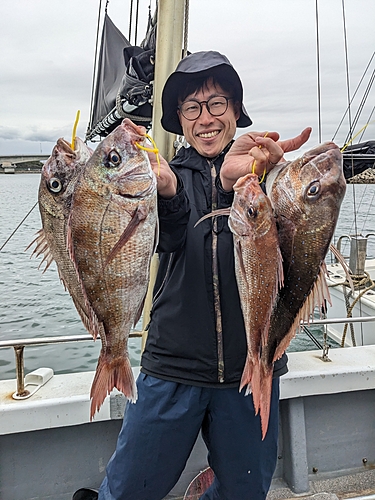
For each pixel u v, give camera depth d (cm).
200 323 174
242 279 153
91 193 139
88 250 141
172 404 175
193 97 182
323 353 261
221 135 184
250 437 176
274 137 152
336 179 145
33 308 880
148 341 188
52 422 217
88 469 238
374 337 470
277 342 158
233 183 164
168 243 170
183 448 177
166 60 232
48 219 145
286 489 246
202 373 173
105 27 412
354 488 247
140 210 144
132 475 174
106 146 141
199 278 174
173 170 170
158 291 190
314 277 150
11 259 1409
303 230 149
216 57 180
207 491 201
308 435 258
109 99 357
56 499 235
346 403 263
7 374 586
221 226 178
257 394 151
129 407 184
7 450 228
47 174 144
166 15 231
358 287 440
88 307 144
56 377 243
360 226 1711
